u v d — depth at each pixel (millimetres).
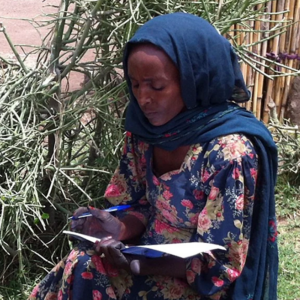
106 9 2682
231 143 1672
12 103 2607
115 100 2662
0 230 2447
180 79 1649
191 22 1657
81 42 2588
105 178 2920
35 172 2482
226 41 1713
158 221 1918
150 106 1704
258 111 4492
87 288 1816
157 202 1865
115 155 2889
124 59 1755
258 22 4105
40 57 2883
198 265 1708
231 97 1861
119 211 2078
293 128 3969
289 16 4270
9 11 9531
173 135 1748
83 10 2703
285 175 3918
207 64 1649
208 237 1689
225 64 1690
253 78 4344
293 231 3375
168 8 2570
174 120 1729
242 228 1696
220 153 1681
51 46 2695
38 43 7582
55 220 2910
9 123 2631
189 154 1750
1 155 2521
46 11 9461
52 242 2846
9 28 8391
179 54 1618
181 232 1854
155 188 1860
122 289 1830
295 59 4449
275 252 1876
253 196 1696
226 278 1700
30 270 2789
